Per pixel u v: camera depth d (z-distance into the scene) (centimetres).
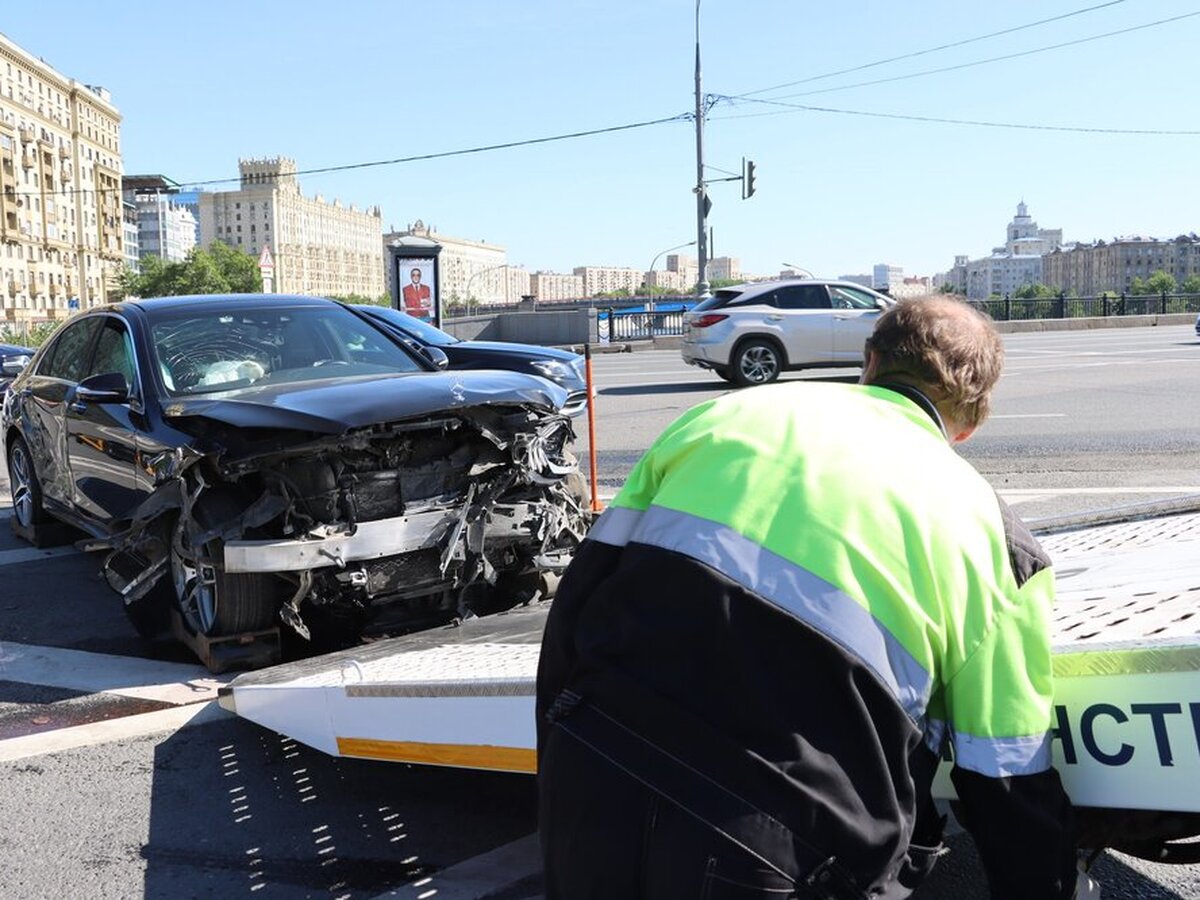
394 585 451
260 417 432
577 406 830
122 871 306
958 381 188
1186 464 901
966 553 162
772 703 153
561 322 3356
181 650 511
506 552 495
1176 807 184
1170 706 184
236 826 332
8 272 12481
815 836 148
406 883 296
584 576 181
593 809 156
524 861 306
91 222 15275
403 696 298
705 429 179
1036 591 168
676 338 3209
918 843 178
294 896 291
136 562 509
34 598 609
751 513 164
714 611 158
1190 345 2320
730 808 149
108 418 547
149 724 417
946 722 169
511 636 358
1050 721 168
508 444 465
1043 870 163
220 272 15525
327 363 564
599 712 162
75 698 447
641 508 182
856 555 159
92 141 15438
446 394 452
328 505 433
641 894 152
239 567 421
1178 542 344
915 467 168
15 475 768
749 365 1705
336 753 328
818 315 1695
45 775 372
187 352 548
